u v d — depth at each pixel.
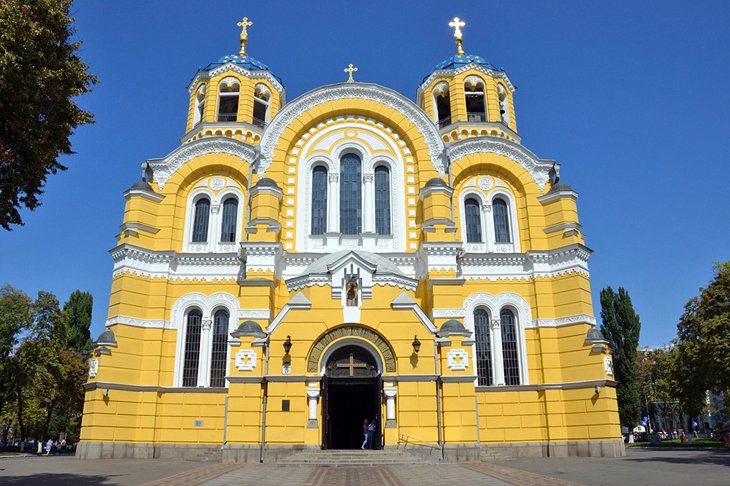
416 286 31.48
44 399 56.47
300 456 26.52
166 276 37.06
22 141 18.45
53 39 18.28
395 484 19.19
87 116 19.91
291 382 28.67
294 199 38.75
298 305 29.69
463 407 28.56
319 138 40.44
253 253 35.03
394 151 40.22
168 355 36.00
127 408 34.22
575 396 34.56
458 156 40.59
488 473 22.70
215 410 34.75
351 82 40.75
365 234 37.81
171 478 21.28
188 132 43.34
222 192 39.91
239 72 44.12
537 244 38.31
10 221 19.39
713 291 41.03
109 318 35.66
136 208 37.72
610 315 60.91
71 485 19.14
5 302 50.56
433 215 36.22
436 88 45.78
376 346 29.31
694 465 25.41
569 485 18.45
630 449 44.50
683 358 43.03
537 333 36.47
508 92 46.75
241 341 29.59
